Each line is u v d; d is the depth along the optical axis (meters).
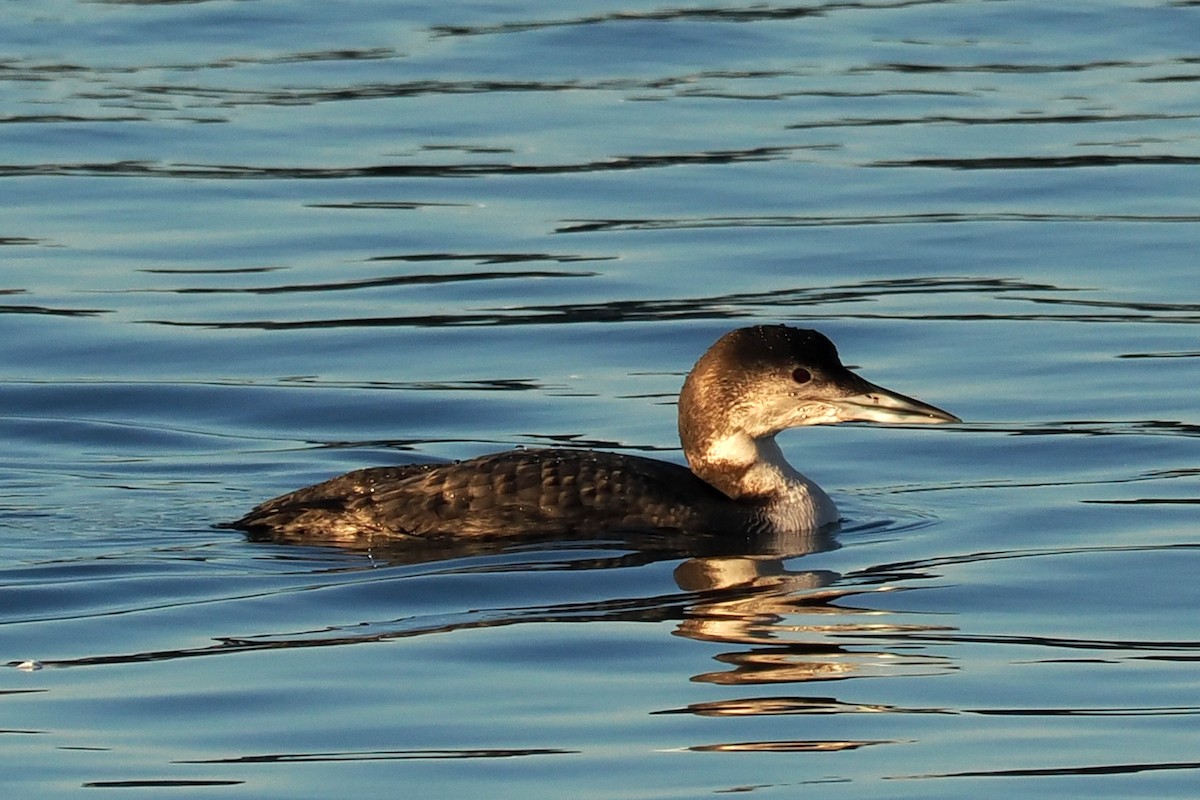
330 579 11.62
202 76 25.42
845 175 21.70
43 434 15.20
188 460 14.61
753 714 9.72
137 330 17.50
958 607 11.30
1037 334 17.22
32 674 10.26
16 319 17.72
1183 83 24.91
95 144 22.72
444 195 21.20
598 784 8.97
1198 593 11.50
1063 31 27.36
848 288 18.55
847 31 27.45
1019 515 13.17
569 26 27.55
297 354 17.00
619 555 12.04
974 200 20.91
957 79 25.27
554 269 19.06
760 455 12.93
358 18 28.14
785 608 11.27
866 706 9.83
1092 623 11.03
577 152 22.50
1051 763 9.15
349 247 19.73
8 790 8.91
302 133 23.19
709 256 19.41
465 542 12.22
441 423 15.48
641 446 14.85
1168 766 9.10
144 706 9.84
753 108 24.05
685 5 28.78
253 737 9.48
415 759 9.23
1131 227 20.02
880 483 14.12
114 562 11.96
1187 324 17.39
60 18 28.02
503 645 10.60
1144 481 13.88
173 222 20.42
